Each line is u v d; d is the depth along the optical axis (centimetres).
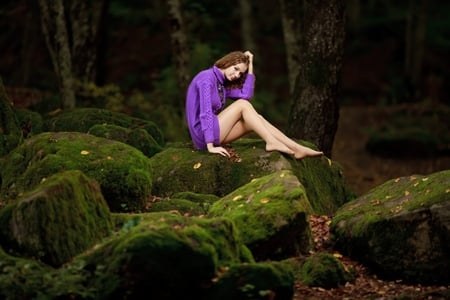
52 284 600
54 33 1273
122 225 697
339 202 955
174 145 974
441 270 711
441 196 732
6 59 2289
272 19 2814
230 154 887
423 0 2647
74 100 1250
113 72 2395
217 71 872
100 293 589
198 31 2061
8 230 650
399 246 729
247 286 591
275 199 729
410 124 2102
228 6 2594
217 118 864
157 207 788
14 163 818
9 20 2339
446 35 3058
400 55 2864
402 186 820
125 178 773
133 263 579
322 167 948
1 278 598
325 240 794
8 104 948
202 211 789
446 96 2691
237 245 659
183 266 589
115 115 1041
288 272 620
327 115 1075
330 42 1069
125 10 2373
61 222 646
